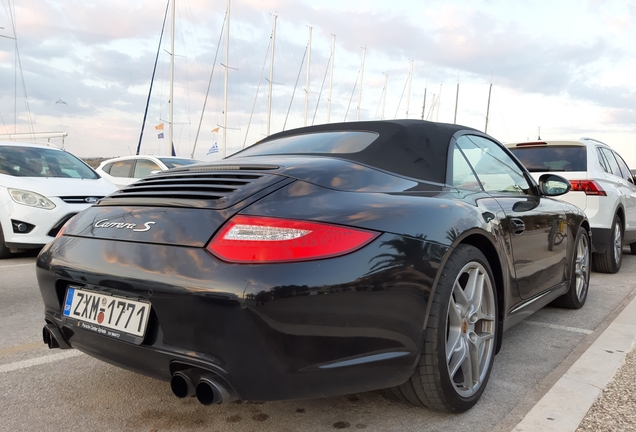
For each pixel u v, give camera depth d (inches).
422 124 107.3
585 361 107.8
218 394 65.1
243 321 63.4
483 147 120.7
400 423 83.5
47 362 111.4
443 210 84.4
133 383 100.2
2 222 233.8
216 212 71.9
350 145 99.6
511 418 85.0
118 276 72.7
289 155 99.4
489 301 95.0
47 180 245.1
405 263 73.4
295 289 64.1
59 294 85.6
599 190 207.2
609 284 200.5
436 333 78.1
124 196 88.7
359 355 69.4
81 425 83.0
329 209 72.1
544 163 224.7
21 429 81.4
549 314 153.8
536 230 119.1
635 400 88.0
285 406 90.0
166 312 68.4
